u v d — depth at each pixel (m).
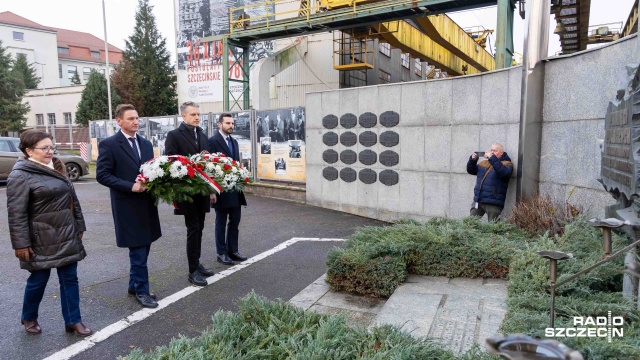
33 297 3.72
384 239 4.91
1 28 58.66
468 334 3.23
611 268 3.51
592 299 3.29
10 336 3.75
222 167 5.02
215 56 22.80
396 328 2.85
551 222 5.13
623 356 2.31
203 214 5.13
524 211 5.51
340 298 4.41
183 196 4.40
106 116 32.88
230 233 5.86
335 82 19.66
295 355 2.54
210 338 2.80
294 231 7.67
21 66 55.00
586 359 2.26
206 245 6.77
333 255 4.61
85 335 3.76
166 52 38.38
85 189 13.07
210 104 23.19
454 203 7.45
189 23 23.50
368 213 8.83
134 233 4.27
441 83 7.48
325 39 19.77
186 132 5.13
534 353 1.16
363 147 8.83
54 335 3.78
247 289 4.84
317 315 3.20
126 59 36.28
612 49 4.87
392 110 8.25
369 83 22.62
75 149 26.45
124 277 5.26
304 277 5.21
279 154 11.33
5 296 4.67
